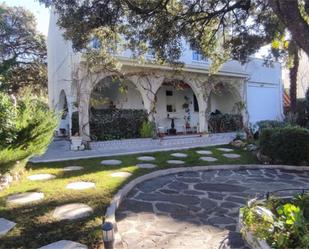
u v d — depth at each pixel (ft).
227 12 33.30
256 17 34.71
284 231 12.82
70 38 31.86
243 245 15.15
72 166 32.35
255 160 38.70
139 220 18.49
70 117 48.03
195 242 15.57
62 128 62.64
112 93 59.26
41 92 91.97
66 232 15.79
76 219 17.51
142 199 22.79
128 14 31.12
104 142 45.57
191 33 34.24
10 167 24.94
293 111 66.64
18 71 83.97
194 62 57.11
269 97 73.15
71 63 46.47
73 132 46.52
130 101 58.95
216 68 43.01
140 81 50.72
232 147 47.88
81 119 44.86
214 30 35.37
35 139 27.27
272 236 12.94
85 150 43.34
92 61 39.32
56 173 28.91
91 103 47.85
